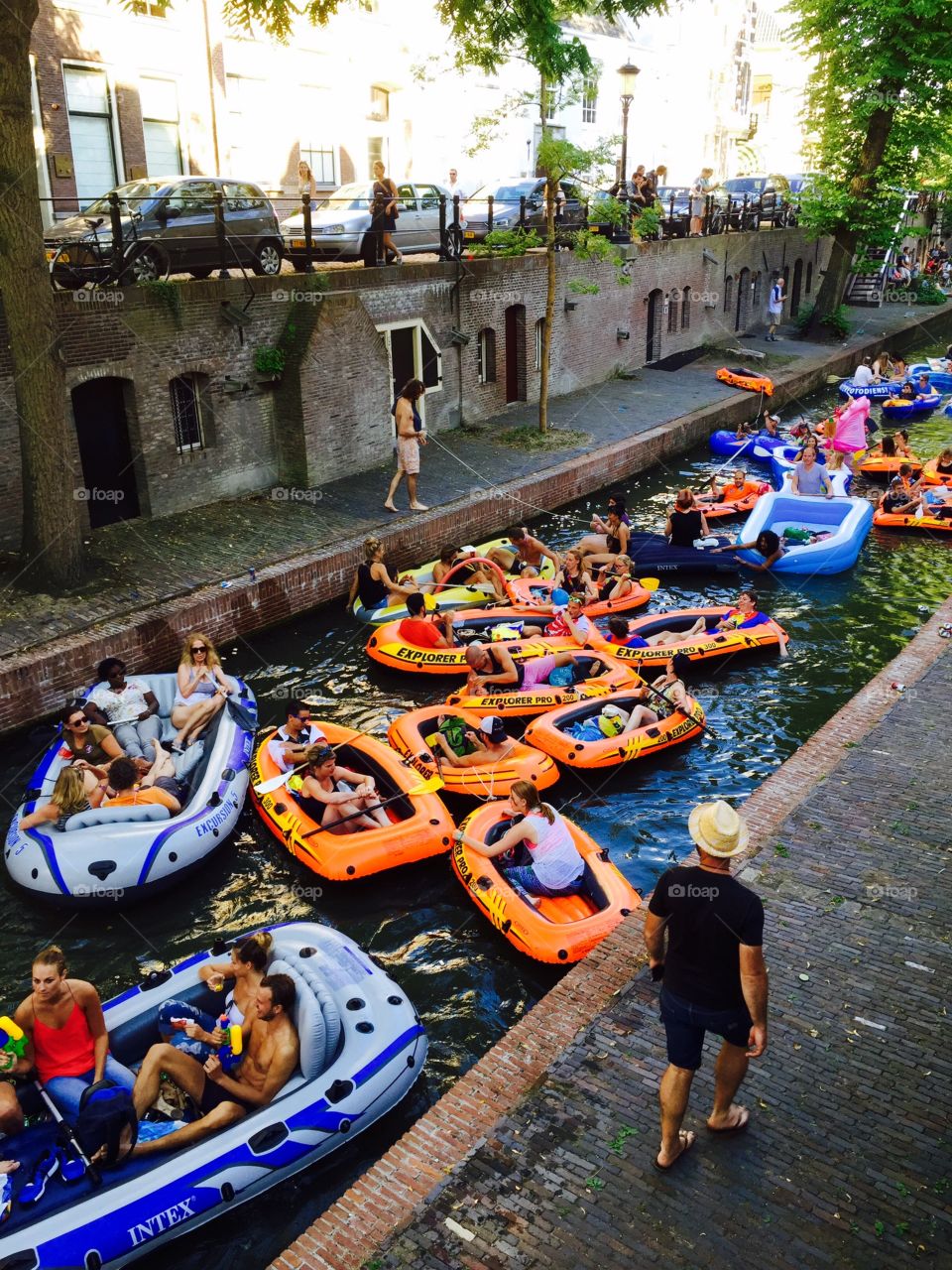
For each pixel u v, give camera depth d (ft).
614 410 78.07
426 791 30.73
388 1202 16.19
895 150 106.52
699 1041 15.26
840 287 112.37
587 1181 16.01
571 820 31.89
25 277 38.24
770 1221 15.23
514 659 39.60
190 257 51.26
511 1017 24.35
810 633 45.96
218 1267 18.16
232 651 42.86
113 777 29.43
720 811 14.47
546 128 63.57
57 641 37.63
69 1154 18.25
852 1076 17.90
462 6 55.16
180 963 22.85
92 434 47.98
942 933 21.67
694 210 101.04
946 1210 15.35
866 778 28.17
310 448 55.57
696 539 54.19
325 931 23.72
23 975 25.95
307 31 76.18
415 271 62.95
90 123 64.08
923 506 59.88
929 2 94.73
